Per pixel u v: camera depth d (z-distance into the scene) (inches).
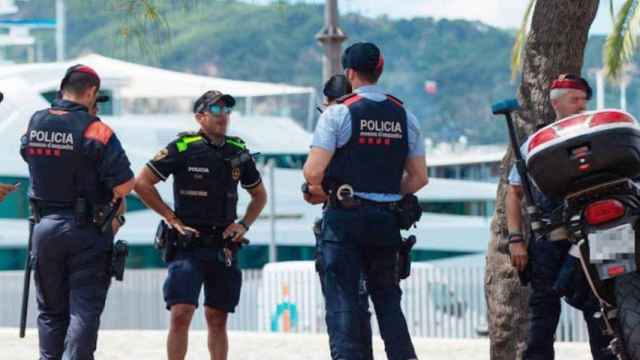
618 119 731.4
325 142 807.1
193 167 1003.9
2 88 4813.0
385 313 814.5
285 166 5359.3
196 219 1006.4
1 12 2984.7
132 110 5285.4
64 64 5002.5
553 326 840.9
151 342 1481.3
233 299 1026.1
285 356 1353.3
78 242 878.4
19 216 4899.1
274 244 5088.6
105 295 891.4
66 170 879.7
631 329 723.4
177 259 1006.4
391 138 816.9
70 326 873.5
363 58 819.4
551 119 979.3
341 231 808.3
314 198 854.5
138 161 4805.6
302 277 2984.7
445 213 5615.2
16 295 3280.0
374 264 820.0
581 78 836.0
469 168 6240.2
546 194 751.1
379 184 814.5
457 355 1343.5
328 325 806.5
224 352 1042.1
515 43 2059.5
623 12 2480.3
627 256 731.4
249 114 5551.2
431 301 2785.4
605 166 729.6
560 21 975.6
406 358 805.2
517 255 845.8
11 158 4749.0
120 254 892.0
